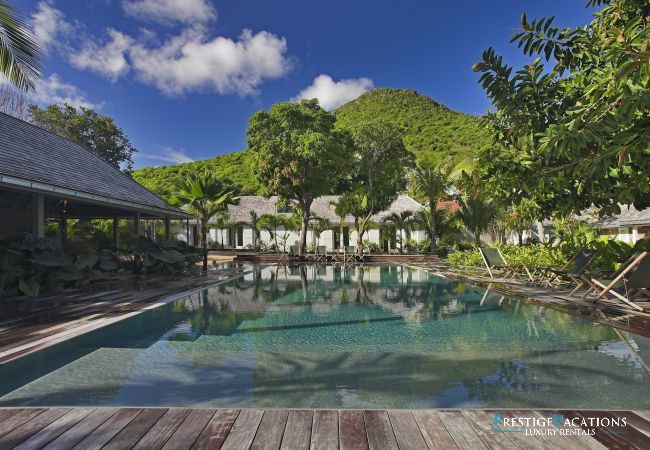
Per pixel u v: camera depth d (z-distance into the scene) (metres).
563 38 5.30
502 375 3.49
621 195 4.74
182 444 2.09
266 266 18.95
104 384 3.29
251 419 2.40
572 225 17.14
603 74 4.64
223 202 25.94
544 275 10.05
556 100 5.11
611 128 3.22
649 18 3.46
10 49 7.38
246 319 6.17
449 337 4.95
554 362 3.86
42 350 4.14
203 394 3.06
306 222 24.11
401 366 3.79
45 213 14.45
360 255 23.44
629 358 3.96
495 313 6.52
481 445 2.08
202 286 10.23
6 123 10.50
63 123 29.98
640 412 2.49
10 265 8.06
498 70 4.79
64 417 2.43
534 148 4.53
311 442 2.11
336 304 7.66
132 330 5.37
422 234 27.61
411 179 25.02
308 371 3.64
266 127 23.69
